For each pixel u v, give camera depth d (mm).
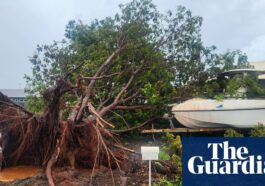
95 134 8219
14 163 8820
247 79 11312
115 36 11188
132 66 10383
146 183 7328
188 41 11414
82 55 10891
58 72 10922
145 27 10969
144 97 10641
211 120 11289
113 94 10453
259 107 11250
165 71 10875
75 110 8641
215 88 11422
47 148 8562
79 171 8055
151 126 11398
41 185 7223
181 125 11977
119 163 8125
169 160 8102
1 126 8719
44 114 8461
